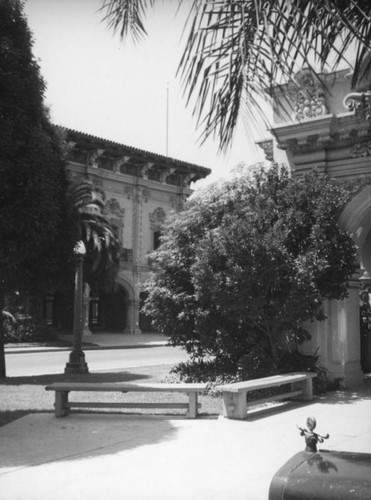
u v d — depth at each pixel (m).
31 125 8.78
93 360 23.36
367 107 10.82
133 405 8.73
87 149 39.59
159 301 12.74
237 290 10.62
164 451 6.50
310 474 2.57
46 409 9.59
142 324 45.97
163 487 5.12
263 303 10.80
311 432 2.93
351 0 3.53
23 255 8.94
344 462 2.67
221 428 7.83
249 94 3.59
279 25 3.15
